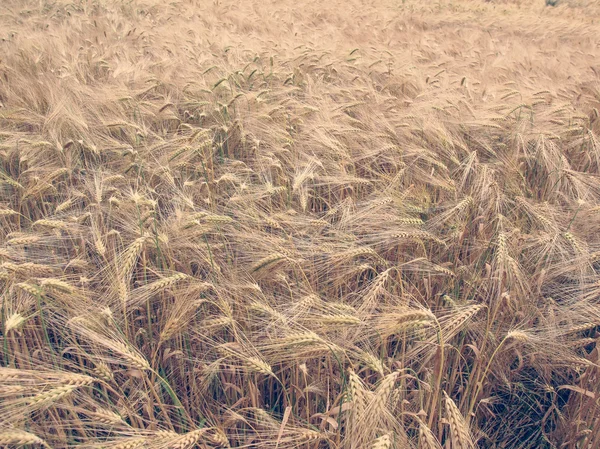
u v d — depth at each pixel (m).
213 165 4.39
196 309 2.61
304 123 4.71
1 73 5.93
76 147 4.24
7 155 4.01
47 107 5.30
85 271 2.82
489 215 3.68
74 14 11.26
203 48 8.07
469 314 2.29
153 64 6.68
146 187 3.55
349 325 2.17
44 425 2.12
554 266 2.94
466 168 3.80
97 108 4.84
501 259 2.68
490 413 2.79
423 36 13.25
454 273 3.14
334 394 2.53
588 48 13.81
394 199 3.36
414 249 3.44
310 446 2.28
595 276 2.84
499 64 8.80
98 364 2.12
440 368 2.16
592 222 3.44
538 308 2.87
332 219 3.59
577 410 2.65
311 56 7.54
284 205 3.55
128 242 3.02
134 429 1.94
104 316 2.19
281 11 16.02
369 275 3.33
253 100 5.14
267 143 4.37
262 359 2.26
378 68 7.34
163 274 2.80
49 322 2.60
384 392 1.83
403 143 4.41
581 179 3.76
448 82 6.37
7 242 2.76
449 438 2.06
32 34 8.36
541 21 21.33
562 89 6.44
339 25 15.32
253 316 2.59
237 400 2.68
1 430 1.65
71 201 3.44
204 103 5.07
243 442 2.54
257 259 2.84
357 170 4.36
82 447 1.94
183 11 13.64
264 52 7.98
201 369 2.61
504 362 2.79
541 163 4.32
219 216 2.93
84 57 7.02
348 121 4.75
